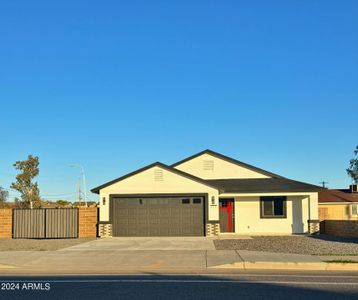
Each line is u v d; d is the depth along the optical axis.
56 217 30.31
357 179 53.00
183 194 29.98
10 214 30.61
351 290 11.28
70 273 15.10
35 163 46.34
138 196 30.14
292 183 33.34
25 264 17.19
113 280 13.07
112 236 29.88
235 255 18.27
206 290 11.30
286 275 14.02
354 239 26.80
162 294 10.81
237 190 31.84
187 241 25.34
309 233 31.48
